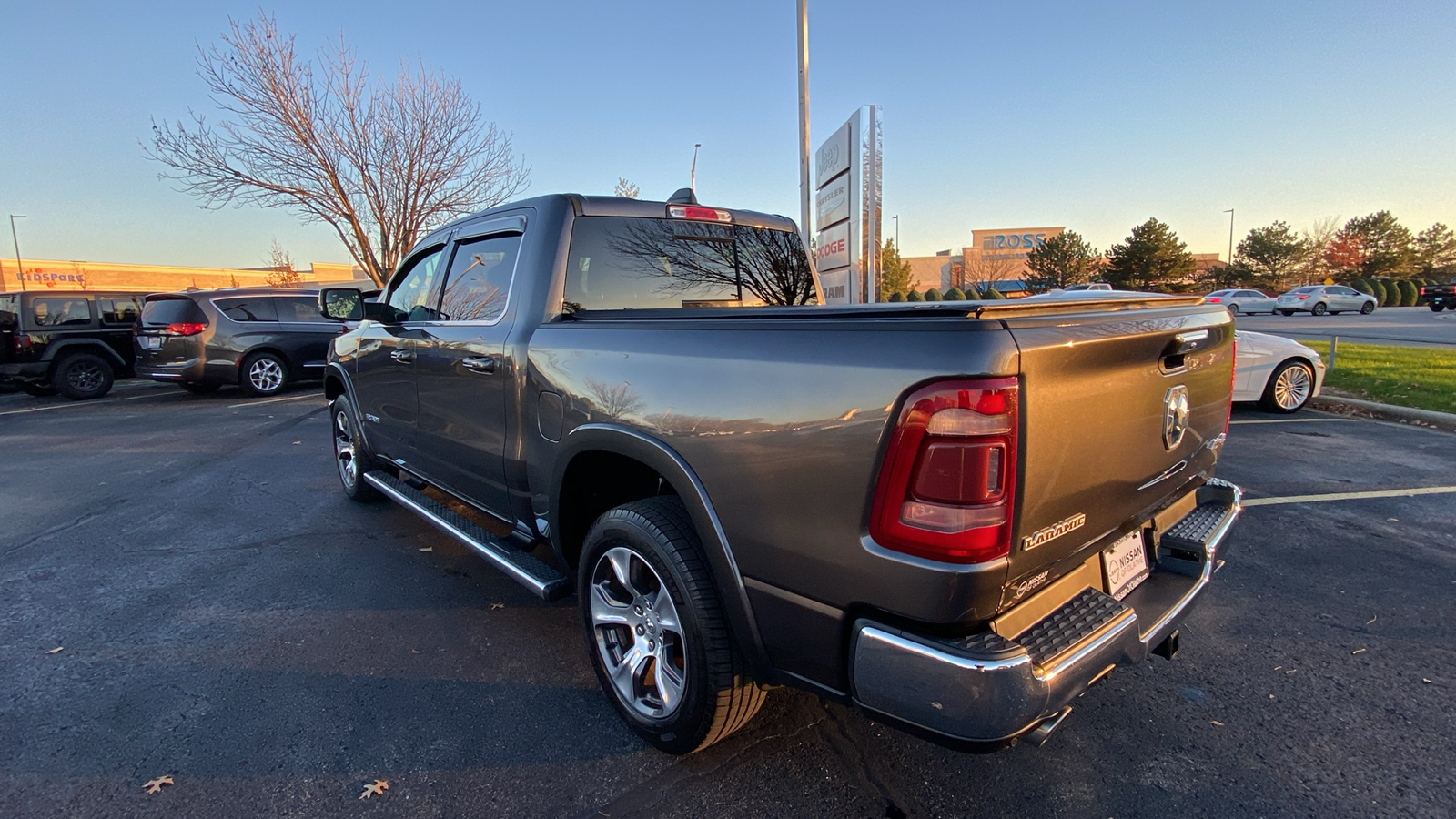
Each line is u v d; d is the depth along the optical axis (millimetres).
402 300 4238
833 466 1750
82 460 7270
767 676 2080
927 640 1664
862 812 2184
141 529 4961
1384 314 35281
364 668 3076
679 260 3408
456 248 3688
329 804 2260
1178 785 2285
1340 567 3947
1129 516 2152
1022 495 1634
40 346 11703
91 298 12336
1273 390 8367
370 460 5008
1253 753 2434
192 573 4141
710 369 2074
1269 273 64312
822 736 2553
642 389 2297
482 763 2453
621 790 2309
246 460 7133
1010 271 72500
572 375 2609
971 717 1605
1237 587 3719
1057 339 1685
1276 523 4641
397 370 4020
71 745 2555
